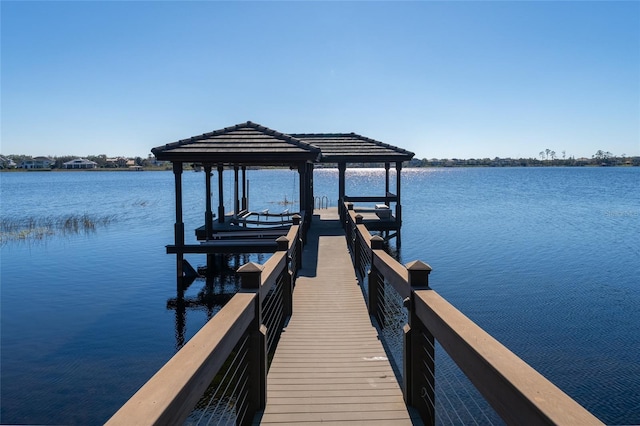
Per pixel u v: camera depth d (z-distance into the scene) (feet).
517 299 36.47
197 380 6.46
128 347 28.04
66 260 54.03
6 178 363.76
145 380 23.63
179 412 5.71
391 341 22.97
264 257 57.82
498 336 28.71
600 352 26.21
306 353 15.87
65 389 22.65
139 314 34.27
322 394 12.69
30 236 71.61
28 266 50.93
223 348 7.95
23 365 25.43
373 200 55.98
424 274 11.55
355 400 12.30
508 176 350.64
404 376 11.97
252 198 151.02
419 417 11.35
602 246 59.41
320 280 27.09
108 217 97.96
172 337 29.68
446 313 8.99
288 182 280.51
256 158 35.99
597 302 35.70
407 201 130.72
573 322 31.22
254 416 11.48
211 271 46.14
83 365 25.44
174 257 55.42
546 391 5.37
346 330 18.38
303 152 36.14
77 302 37.42
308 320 19.71
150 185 246.06
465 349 7.38
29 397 21.84
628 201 128.16
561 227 76.95
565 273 45.14
